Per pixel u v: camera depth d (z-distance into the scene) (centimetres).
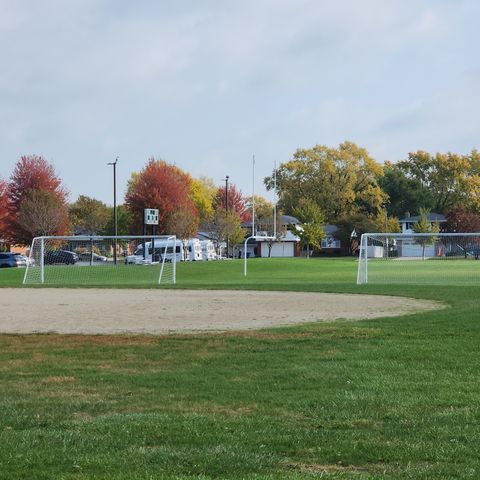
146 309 1964
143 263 5022
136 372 1009
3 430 693
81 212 9575
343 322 1559
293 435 660
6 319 1739
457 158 11688
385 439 643
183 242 6888
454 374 945
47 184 7312
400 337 1295
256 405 795
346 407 773
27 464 571
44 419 738
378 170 10481
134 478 531
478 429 671
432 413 739
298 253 9888
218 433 670
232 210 9669
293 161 10575
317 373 970
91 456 594
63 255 4806
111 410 784
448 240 4422
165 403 816
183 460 581
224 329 1495
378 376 940
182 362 1084
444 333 1334
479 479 528
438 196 12031
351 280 3603
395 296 2327
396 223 10006
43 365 1070
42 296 2508
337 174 10431
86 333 1448
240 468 560
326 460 584
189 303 2148
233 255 9181
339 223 9900
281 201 10906
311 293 2522
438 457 585
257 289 2733
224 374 983
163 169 7775
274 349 1189
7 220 7181
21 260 6338
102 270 4416
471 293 2320
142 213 7631
